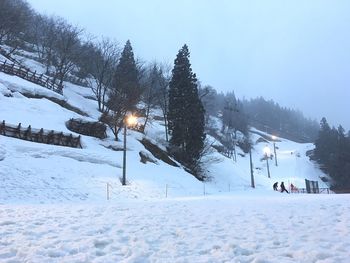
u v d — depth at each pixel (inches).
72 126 1487.5
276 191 1770.4
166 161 1791.3
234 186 2047.2
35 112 1457.9
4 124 1188.5
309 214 443.5
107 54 2331.4
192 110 1942.7
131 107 1857.8
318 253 262.7
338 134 4200.3
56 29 2696.9
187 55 2032.5
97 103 2276.1
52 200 881.5
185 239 324.5
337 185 3747.5
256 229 361.4
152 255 274.4
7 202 798.5
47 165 1063.6
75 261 257.3
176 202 642.2
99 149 1418.6
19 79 1721.2
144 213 470.6
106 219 419.8
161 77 2317.9
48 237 324.5
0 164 964.6
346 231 337.7
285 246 294.2
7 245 297.7
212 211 492.4
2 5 2450.8
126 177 1226.0
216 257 267.1
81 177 1072.8
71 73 2719.0
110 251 287.3
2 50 2311.8
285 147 5413.4
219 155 2623.0
